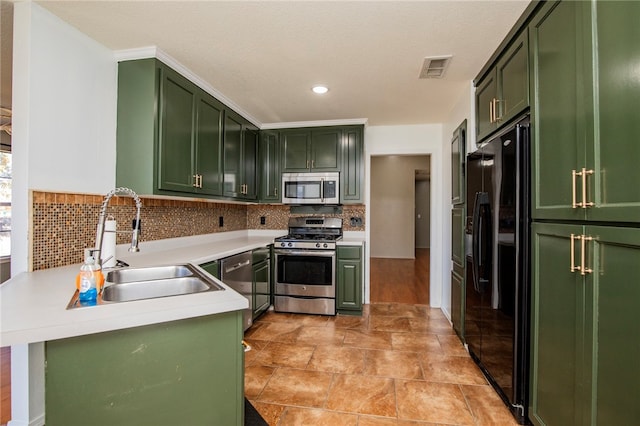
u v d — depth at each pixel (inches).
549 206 57.7
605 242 44.4
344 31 72.0
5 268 141.9
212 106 106.6
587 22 47.4
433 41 76.4
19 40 61.9
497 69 82.3
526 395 66.4
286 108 127.1
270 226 165.8
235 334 47.3
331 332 117.9
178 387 43.7
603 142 44.4
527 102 66.6
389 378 85.4
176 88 88.0
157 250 101.2
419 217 358.0
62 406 38.2
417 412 71.2
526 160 65.4
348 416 69.7
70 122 70.3
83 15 65.9
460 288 109.7
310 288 137.7
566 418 52.9
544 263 59.6
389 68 90.9
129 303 44.1
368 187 156.6
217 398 46.1
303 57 84.4
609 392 43.6
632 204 39.5
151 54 79.9
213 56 83.7
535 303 62.7
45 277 60.3
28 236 64.4
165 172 83.6
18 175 63.2
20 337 34.7
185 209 116.4
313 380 84.4
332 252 135.6
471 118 100.5
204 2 61.7
